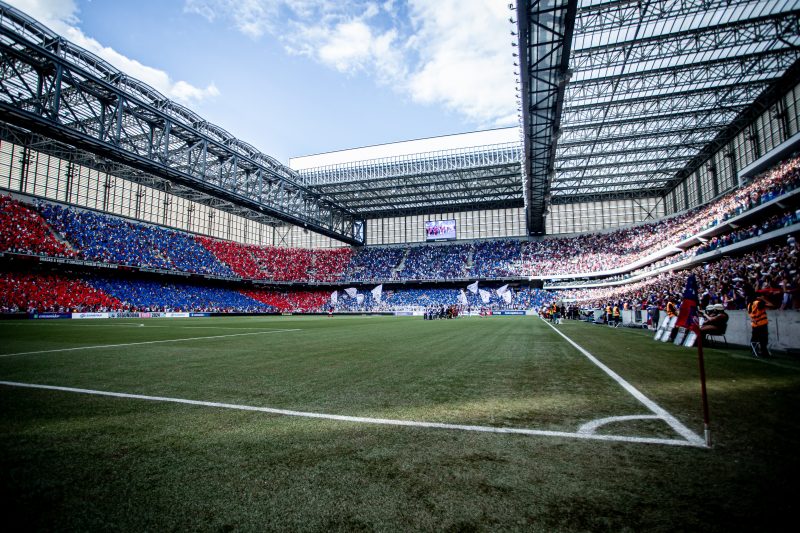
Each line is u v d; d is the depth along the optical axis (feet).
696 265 105.50
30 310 112.16
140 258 149.89
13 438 12.25
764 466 9.70
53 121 80.94
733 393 17.78
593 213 192.13
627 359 29.27
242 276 188.03
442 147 167.32
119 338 49.29
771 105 97.50
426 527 7.18
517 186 165.27
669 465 9.83
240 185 136.05
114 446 11.53
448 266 203.51
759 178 94.22
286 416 14.56
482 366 26.43
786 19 74.33
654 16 74.38
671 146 122.01
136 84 96.63
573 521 7.29
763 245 74.95
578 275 174.29
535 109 80.59
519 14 57.16
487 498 8.25
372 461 10.27
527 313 176.04
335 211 203.51
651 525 7.11
